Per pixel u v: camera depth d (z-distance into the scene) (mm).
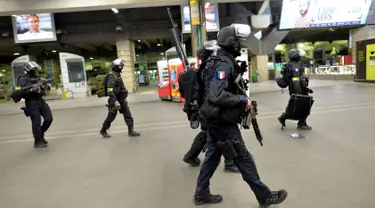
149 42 22406
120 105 5305
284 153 3729
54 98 16047
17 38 15141
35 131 4980
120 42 16469
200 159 3748
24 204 2771
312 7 16547
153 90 18016
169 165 3623
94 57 25781
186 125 6051
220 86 2107
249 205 2475
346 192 2562
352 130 4629
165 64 11055
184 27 15016
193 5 9445
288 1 16297
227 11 16875
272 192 2334
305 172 3068
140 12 16188
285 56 27078
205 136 3365
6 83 23422
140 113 8164
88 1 11352
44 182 3326
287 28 17344
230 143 2195
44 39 15305
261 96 10211
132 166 3678
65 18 16109
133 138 5207
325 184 2748
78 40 16359
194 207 2496
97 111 9500
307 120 5582
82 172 3580
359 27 17719
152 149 4402
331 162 3303
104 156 4207
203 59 2695
